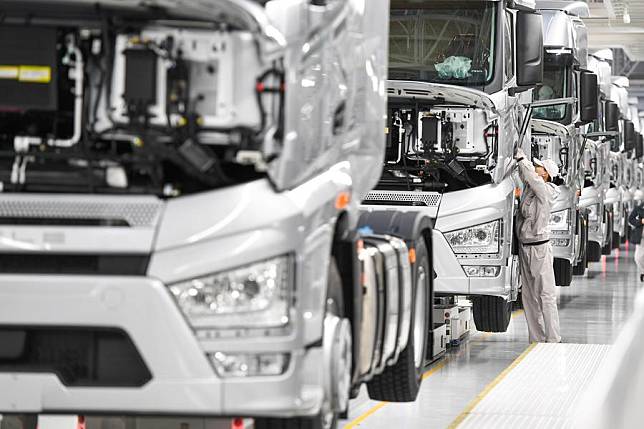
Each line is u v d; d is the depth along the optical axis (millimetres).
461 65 18469
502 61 18344
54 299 8289
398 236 12453
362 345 10453
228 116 8328
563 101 20938
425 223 12977
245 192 8391
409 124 17422
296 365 8352
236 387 8195
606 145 36438
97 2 8320
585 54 28234
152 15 8398
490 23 18484
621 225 46156
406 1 18672
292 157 8414
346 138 9828
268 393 8242
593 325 24641
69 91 8703
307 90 8703
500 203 17812
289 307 8344
